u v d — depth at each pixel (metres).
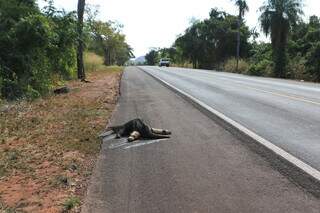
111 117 12.73
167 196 5.80
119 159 7.82
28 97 16.95
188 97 17.66
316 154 7.73
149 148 8.59
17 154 8.45
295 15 42.19
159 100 16.98
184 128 10.63
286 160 7.34
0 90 15.51
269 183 6.18
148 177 6.67
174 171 6.93
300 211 5.14
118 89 22.64
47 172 7.24
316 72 36.19
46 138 9.88
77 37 22.81
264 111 13.13
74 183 6.63
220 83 26.11
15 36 17.47
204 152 8.11
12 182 6.81
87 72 43.56
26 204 5.85
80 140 9.55
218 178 6.48
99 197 5.90
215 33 73.75
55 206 5.72
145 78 32.91
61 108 14.73
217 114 12.67
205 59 77.25
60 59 22.47
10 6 18.36
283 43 41.97
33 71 18.16
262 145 8.48
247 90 20.69
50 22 20.14
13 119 12.38
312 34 45.22
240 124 10.88
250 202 5.47
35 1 20.69
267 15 42.41
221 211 5.23
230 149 8.26
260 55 51.97
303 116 12.03
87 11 60.84
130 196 5.88
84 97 18.30
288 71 39.66
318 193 5.72
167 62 84.94
